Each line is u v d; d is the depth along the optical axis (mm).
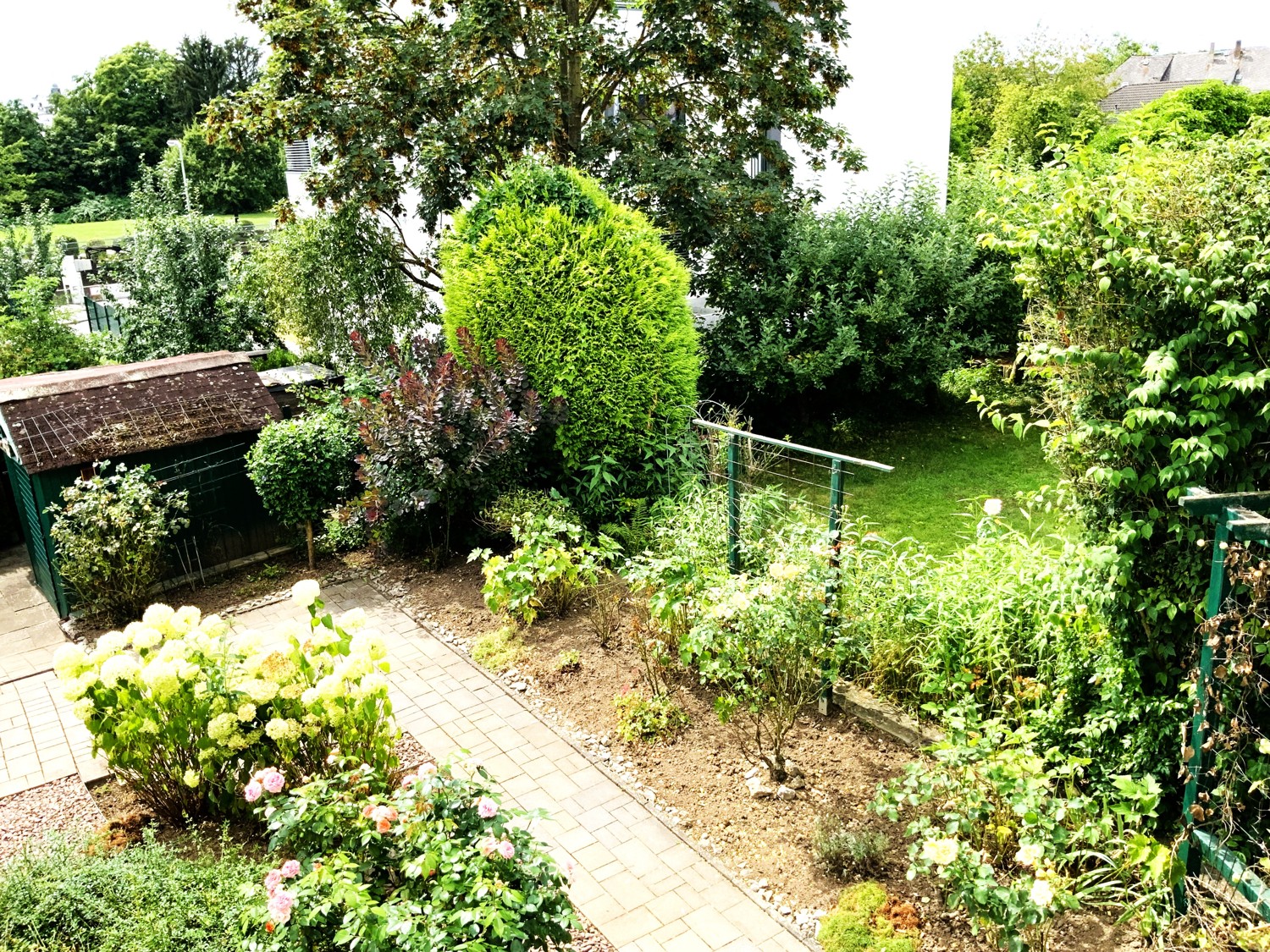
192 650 4723
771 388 11180
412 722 5891
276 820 3852
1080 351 4191
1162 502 4195
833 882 4379
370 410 8031
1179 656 4316
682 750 5449
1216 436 3861
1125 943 3846
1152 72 48312
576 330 7844
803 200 12672
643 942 4098
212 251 13547
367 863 3734
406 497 7645
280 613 7492
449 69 11367
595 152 11367
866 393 11633
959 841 4078
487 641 6750
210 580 8148
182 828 4805
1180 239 3926
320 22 10859
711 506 7184
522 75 11180
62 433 7512
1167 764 4301
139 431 7699
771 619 5266
